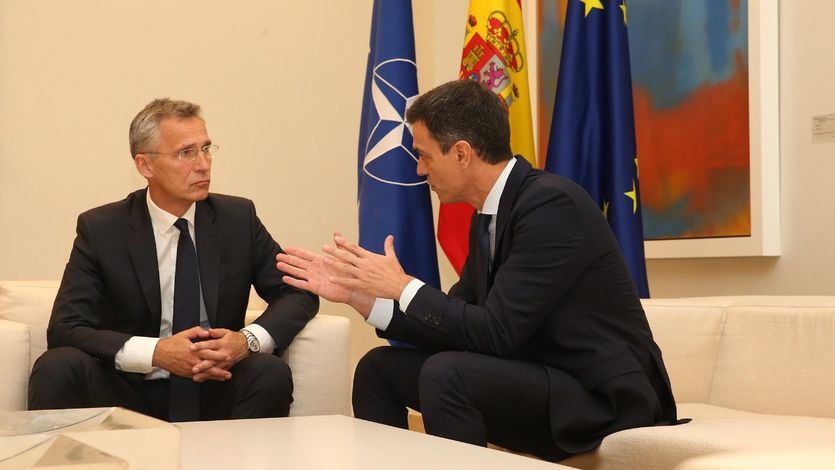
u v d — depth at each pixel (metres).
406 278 2.08
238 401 2.27
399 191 3.14
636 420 1.94
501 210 2.10
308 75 4.40
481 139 2.10
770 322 2.37
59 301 2.45
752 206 3.21
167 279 2.54
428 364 1.95
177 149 2.46
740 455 0.67
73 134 3.92
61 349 2.26
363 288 2.06
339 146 4.47
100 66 3.96
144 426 1.05
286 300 2.49
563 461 2.05
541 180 2.07
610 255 2.04
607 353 1.99
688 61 3.47
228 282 2.57
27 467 0.93
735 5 3.28
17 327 2.29
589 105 3.12
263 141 4.30
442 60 4.64
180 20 4.12
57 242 3.88
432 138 2.12
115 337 2.32
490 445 2.40
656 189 3.62
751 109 3.21
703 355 2.47
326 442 1.52
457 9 4.64
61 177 3.89
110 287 2.48
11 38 3.81
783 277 3.19
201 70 4.16
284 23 4.34
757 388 2.34
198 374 2.28
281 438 1.57
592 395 1.99
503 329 1.97
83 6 3.94
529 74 4.30
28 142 3.84
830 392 2.21
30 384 2.22
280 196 4.33
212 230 2.58
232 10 4.23
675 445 1.73
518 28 3.29
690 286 3.57
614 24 3.11
